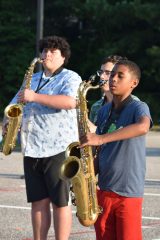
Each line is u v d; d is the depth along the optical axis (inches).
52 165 448.8
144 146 392.8
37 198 454.0
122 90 390.3
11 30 3166.8
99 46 3314.5
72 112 455.2
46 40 463.5
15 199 756.0
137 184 387.9
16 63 3174.2
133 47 3058.6
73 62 3403.1
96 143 376.5
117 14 3105.3
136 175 387.2
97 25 3262.8
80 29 3395.7
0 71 3203.7
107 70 493.0
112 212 391.2
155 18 3009.4
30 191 454.9
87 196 396.5
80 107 410.6
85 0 3312.0
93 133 386.0
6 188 842.8
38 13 1250.0
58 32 3405.5
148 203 746.8
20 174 984.9
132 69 390.9
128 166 386.3
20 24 3235.7
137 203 389.1
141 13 2994.6
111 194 388.2
